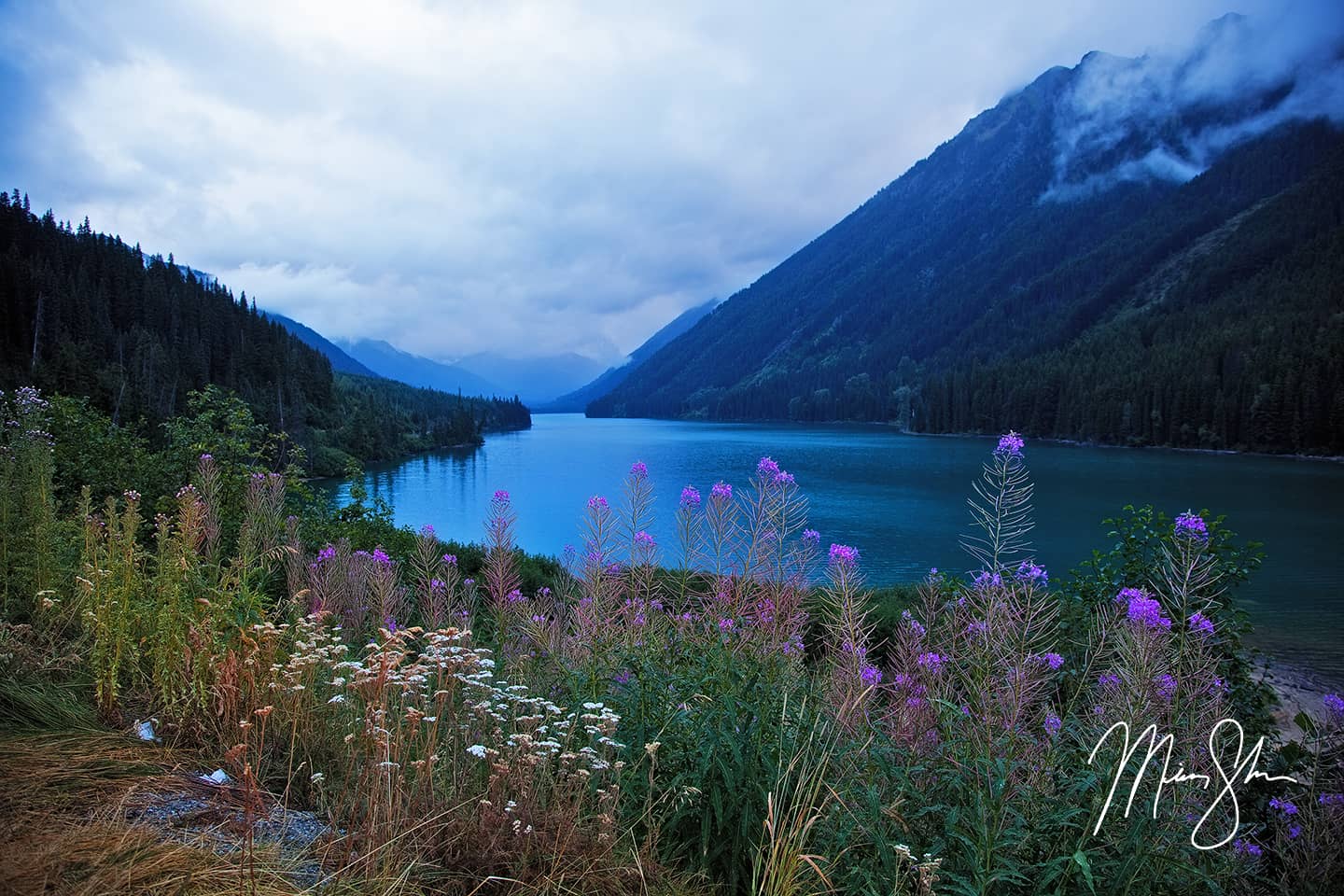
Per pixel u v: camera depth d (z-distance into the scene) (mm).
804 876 2494
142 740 2975
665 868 2703
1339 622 21359
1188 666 3490
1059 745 3143
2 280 75625
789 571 3818
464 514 46125
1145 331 162875
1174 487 57250
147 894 1938
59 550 4812
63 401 9938
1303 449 87938
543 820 2566
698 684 3209
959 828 2584
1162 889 2693
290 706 3107
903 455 91125
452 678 3234
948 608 4340
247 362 96812
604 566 4312
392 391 167375
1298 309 134625
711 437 146250
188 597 3605
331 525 11164
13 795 2338
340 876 2225
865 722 3227
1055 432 124250
